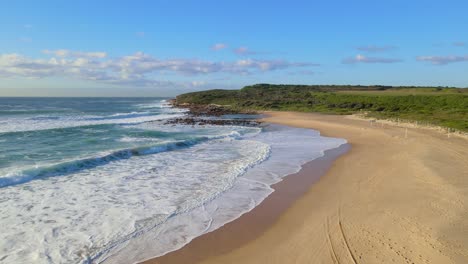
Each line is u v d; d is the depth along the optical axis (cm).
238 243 784
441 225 838
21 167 1386
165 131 2983
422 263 663
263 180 1343
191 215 952
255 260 703
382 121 3778
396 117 4028
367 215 926
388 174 1378
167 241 789
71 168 1442
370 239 775
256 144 2277
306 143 2373
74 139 2273
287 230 854
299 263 685
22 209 955
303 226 876
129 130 2917
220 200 1088
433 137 2448
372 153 1920
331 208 1001
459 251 708
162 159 1725
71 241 768
